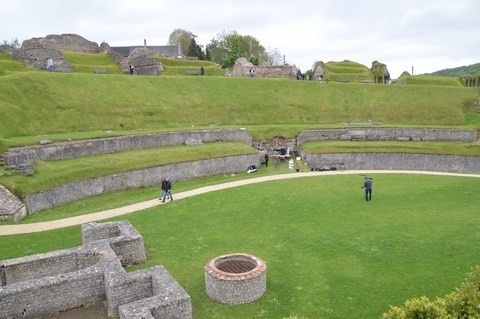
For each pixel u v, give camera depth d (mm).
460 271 17328
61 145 34344
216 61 122750
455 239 20812
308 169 39844
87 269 15773
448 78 68188
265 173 38812
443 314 10648
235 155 40000
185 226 23516
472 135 45188
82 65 59750
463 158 39344
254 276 15164
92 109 44500
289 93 56312
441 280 16578
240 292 15016
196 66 72750
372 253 19359
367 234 21734
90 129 42125
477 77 64250
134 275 15180
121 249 18375
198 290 16125
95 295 15586
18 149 32250
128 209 26703
